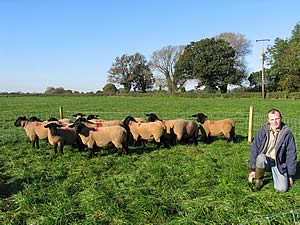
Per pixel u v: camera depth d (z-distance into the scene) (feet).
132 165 35.22
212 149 43.19
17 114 103.45
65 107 147.13
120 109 133.39
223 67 289.53
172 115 100.78
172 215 21.65
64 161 37.60
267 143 25.96
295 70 240.94
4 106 152.97
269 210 21.72
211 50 293.64
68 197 25.07
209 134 48.16
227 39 347.36
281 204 22.70
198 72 297.53
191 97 269.64
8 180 30.68
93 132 39.22
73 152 42.39
